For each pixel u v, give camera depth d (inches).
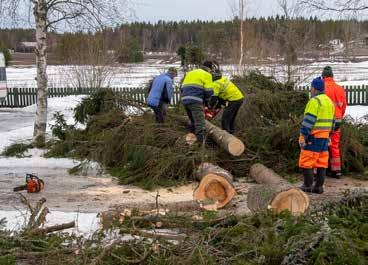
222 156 406.0
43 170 448.8
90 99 508.4
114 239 233.5
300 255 188.1
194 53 683.4
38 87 543.2
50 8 548.7
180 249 215.0
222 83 422.0
